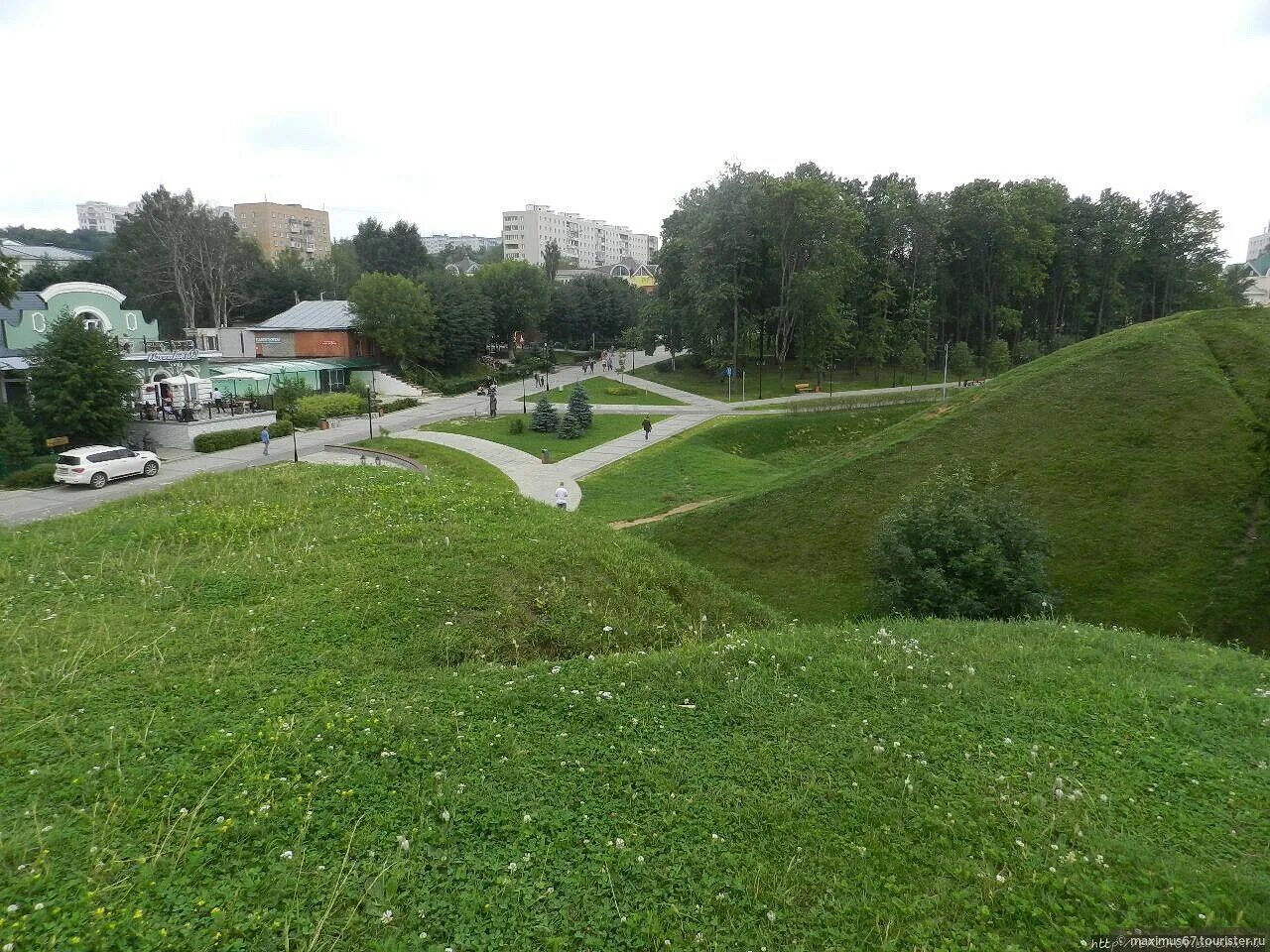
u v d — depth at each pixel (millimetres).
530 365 90438
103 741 6707
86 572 11133
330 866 5430
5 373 48719
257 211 140375
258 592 10758
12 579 10734
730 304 69750
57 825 5570
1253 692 9250
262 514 14227
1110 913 5203
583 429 50938
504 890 5312
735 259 67438
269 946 4664
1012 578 15844
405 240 105438
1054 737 7668
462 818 6035
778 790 6605
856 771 6938
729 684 8633
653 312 84188
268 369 60812
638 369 90938
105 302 57281
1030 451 24281
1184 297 84438
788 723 7770
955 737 7590
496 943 4883
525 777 6613
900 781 6754
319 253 154750
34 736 6777
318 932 4797
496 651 9859
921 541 16812
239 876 5262
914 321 74188
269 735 6914
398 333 72438
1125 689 8992
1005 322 74938
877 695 8516
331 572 11492
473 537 13234
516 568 12109
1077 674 9531
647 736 7461
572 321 107062
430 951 4758
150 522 13508
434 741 7113
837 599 20797
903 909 5273
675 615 12312
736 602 14188
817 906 5332
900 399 59062
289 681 8164
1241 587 17859
